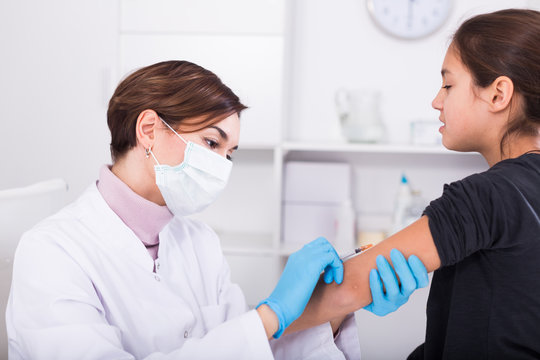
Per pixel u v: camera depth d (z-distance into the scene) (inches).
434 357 38.9
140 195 44.4
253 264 92.1
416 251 35.0
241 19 88.7
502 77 34.6
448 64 37.9
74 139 90.6
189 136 42.8
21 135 91.4
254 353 34.1
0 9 89.9
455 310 35.5
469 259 35.1
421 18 99.8
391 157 104.3
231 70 89.6
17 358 36.5
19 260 37.5
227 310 50.6
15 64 90.7
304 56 103.7
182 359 33.9
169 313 42.4
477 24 36.7
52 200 55.7
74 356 33.3
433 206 35.1
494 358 33.9
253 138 90.9
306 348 43.8
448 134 38.3
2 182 92.2
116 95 43.7
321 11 102.7
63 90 90.1
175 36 89.3
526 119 34.9
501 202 32.4
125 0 88.9
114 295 40.4
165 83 42.1
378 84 102.9
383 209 105.1
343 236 96.7
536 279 32.3
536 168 33.4
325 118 104.3
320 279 40.4
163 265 45.3
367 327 94.0
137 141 43.1
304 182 100.0
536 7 92.5
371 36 102.3
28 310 35.5
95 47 89.4
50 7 89.4
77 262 38.6
